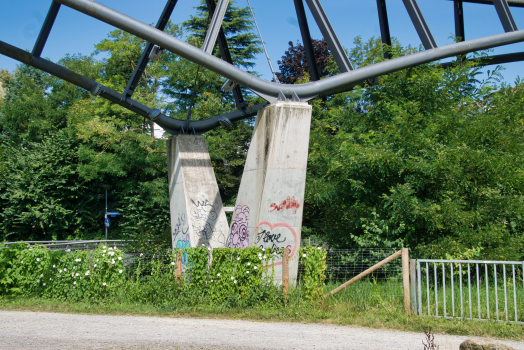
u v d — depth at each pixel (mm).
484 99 11375
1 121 36844
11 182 29656
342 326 6582
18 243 8898
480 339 4578
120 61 29281
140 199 30156
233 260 7934
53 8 10219
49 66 11359
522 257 9930
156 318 7078
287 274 7867
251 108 13133
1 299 8492
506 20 11523
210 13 11938
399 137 10586
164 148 28406
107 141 28422
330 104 22719
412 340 5738
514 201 9938
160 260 8734
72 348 5215
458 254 9008
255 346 5344
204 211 11539
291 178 9102
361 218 9875
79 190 31203
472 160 9727
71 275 8438
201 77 29078
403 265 7340
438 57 11008
